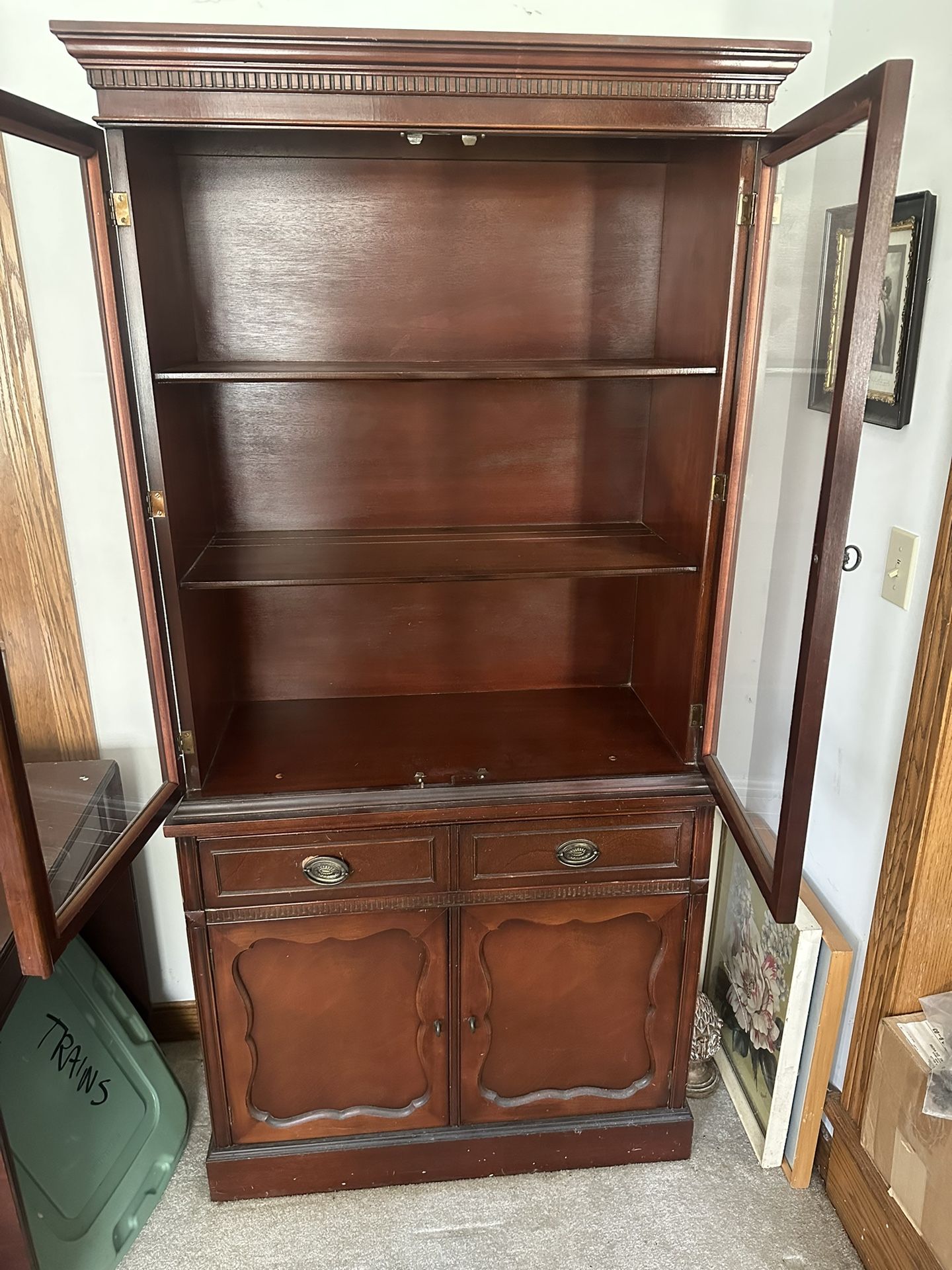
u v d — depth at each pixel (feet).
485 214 4.90
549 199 4.91
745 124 3.84
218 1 4.66
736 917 6.04
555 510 5.52
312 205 4.79
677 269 4.76
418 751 5.04
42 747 4.19
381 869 4.74
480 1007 5.07
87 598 4.78
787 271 3.86
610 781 4.75
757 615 4.23
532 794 4.68
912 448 4.42
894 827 4.57
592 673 5.88
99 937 6.00
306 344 5.00
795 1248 5.01
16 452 4.39
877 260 3.04
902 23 4.33
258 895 4.70
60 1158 4.83
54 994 5.21
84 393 4.58
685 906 5.03
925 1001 4.74
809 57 5.06
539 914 4.92
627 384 5.32
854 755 5.09
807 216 3.72
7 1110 4.64
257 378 4.07
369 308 4.99
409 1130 5.30
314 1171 5.26
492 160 4.79
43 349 4.57
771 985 5.42
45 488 4.51
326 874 4.69
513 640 5.73
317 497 5.32
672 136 3.85
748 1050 5.82
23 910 3.24
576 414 5.34
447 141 4.40
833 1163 5.24
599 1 4.84
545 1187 5.37
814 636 3.50
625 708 5.59
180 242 4.59
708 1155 5.58
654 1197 5.31
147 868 6.15
